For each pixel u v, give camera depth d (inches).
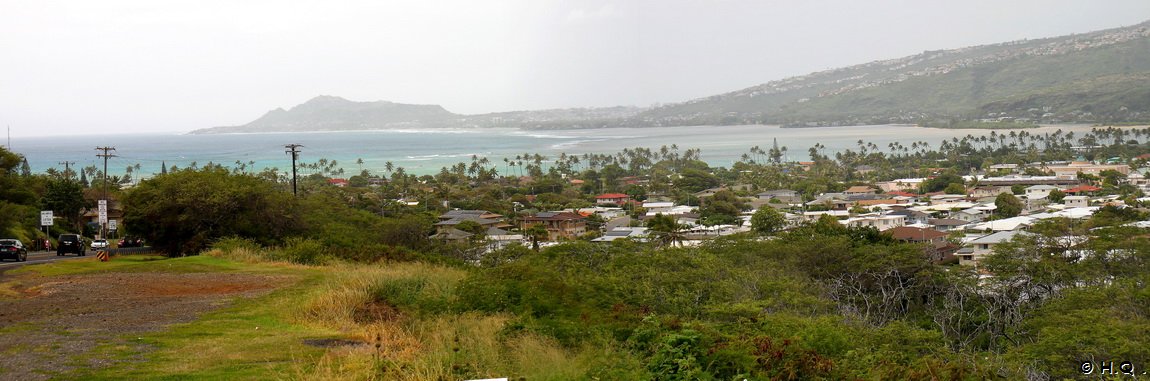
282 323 641.6
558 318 672.4
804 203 4547.2
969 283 1562.5
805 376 491.2
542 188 5546.3
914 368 531.2
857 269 1565.0
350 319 665.0
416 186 5423.2
